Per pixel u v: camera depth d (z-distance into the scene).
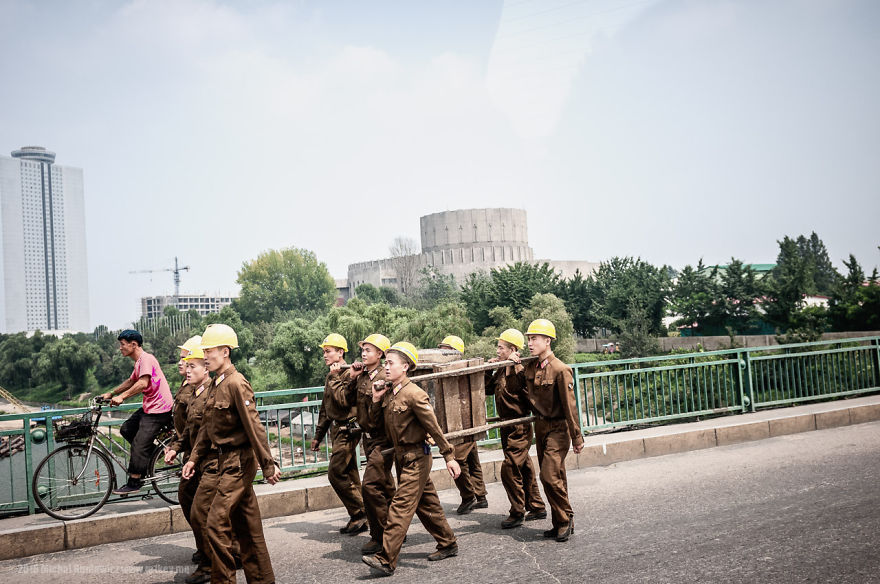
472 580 4.75
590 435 9.45
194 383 5.64
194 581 5.02
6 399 95.81
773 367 11.23
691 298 49.81
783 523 5.62
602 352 54.59
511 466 6.14
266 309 123.06
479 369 6.06
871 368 12.13
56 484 6.53
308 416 10.09
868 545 4.99
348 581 4.89
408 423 5.13
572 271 110.81
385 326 47.41
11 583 5.11
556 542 5.54
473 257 120.69
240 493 4.72
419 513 5.27
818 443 8.85
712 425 9.52
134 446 6.44
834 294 41.75
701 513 6.08
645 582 4.53
